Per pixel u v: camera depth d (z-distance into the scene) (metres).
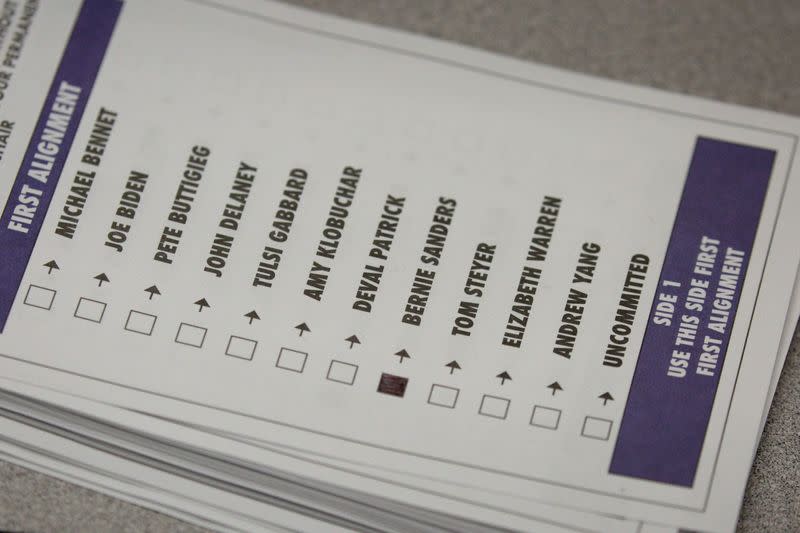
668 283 0.41
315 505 0.40
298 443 0.41
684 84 0.42
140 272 0.41
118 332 0.41
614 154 0.42
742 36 0.43
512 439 0.40
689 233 0.41
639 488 0.40
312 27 0.42
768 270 0.41
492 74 0.42
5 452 0.41
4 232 0.41
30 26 0.42
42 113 0.41
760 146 0.42
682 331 0.41
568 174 0.42
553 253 0.41
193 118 0.42
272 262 0.41
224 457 0.41
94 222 0.41
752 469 0.41
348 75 0.42
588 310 0.41
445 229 0.41
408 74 0.42
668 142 0.42
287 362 0.41
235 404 0.41
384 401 0.41
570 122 0.42
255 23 0.42
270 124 0.42
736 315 0.41
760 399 0.41
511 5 0.43
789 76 0.42
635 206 0.41
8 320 0.41
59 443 0.41
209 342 0.41
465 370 0.41
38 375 0.41
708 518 0.40
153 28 0.42
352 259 0.41
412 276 0.41
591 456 0.40
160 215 0.41
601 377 0.41
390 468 0.40
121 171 0.41
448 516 0.40
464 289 0.41
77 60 0.42
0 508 0.40
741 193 0.41
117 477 0.41
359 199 0.41
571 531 0.40
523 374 0.41
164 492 0.41
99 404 0.41
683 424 0.41
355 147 0.42
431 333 0.41
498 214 0.41
